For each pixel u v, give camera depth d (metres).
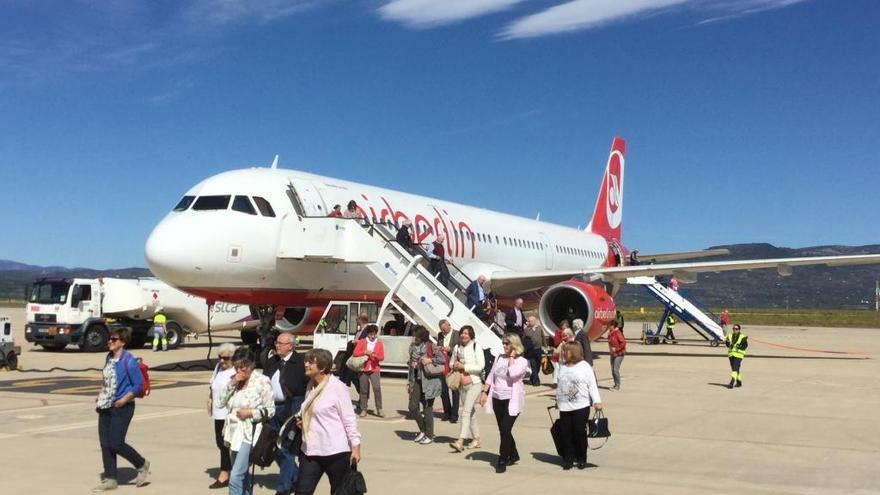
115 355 7.95
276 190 18.62
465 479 8.47
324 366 6.17
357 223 18.45
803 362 25.34
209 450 9.81
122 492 7.77
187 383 16.83
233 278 17.59
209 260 17.16
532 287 26.05
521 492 7.91
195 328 29.64
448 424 12.20
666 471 8.96
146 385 8.09
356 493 6.03
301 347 28.28
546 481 8.41
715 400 15.23
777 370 22.11
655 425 12.17
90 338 26.38
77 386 16.41
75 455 9.45
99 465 8.93
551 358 17.03
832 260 22.53
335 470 6.16
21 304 111.12
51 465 8.92
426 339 11.12
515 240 29.44
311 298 19.59
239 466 6.98
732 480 8.53
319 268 19.08
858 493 8.01
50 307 26.30
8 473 8.52
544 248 31.83
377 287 21.16
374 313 18.81
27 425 11.48
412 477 8.54
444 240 24.27
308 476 6.13
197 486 8.03
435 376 10.44
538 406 14.25
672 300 37.06
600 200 40.84
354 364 12.77
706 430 11.74
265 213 18.05
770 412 13.60
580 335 15.16
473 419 10.18
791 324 74.75
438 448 10.23
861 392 16.72
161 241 17.16
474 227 26.56
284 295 18.78
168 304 28.11
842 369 22.55
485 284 25.42
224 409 7.88
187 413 12.70
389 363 18.02
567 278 25.00
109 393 7.83
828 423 12.45
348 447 6.16
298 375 7.92
